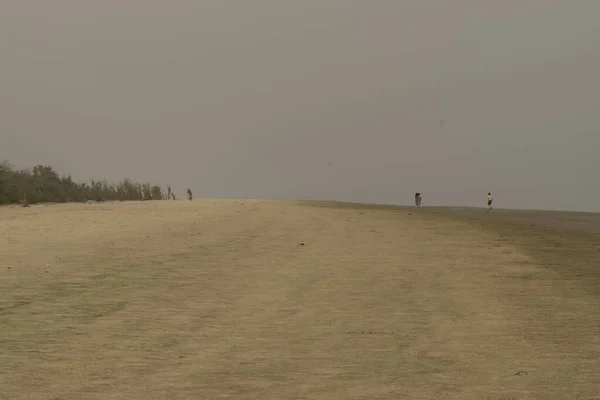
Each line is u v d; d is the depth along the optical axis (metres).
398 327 12.49
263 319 13.15
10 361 10.73
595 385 9.41
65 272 17.08
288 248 20.86
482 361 10.55
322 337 11.95
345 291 15.30
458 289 15.34
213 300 14.59
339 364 10.52
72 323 12.85
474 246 21.12
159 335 12.14
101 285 15.83
